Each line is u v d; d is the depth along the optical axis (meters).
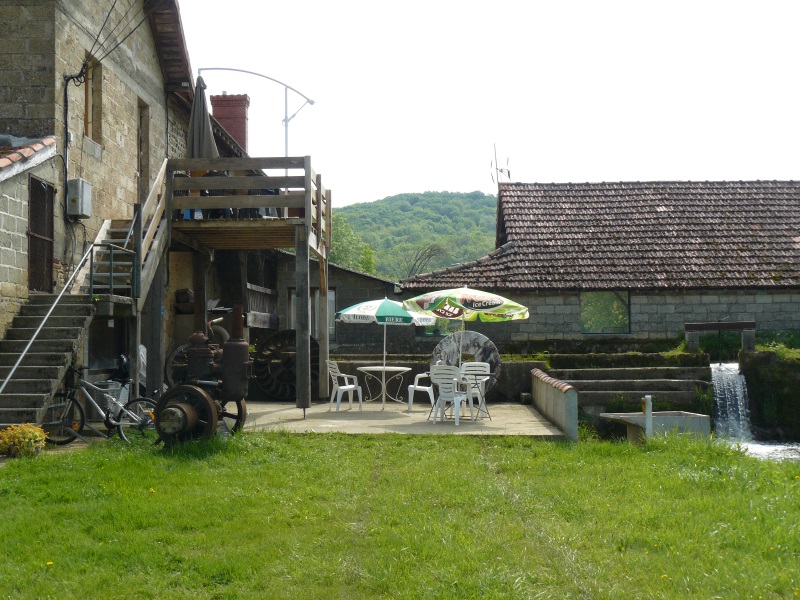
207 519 6.96
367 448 11.27
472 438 12.13
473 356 17.38
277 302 26.59
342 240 84.44
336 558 5.96
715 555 6.07
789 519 7.10
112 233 15.16
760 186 26.89
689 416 13.80
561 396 12.80
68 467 8.90
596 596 5.19
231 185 14.62
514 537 6.51
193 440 10.19
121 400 13.52
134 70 16.84
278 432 12.06
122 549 6.12
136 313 12.92
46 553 6.05
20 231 12.30
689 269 23.17
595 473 9.45
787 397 17.98
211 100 26.77
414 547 6.16
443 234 128.00
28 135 13.30
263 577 5.60
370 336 24.23
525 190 26.91
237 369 11.07
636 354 19.83
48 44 13.31
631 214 25.56
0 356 11.56
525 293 22.78
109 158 15.56
